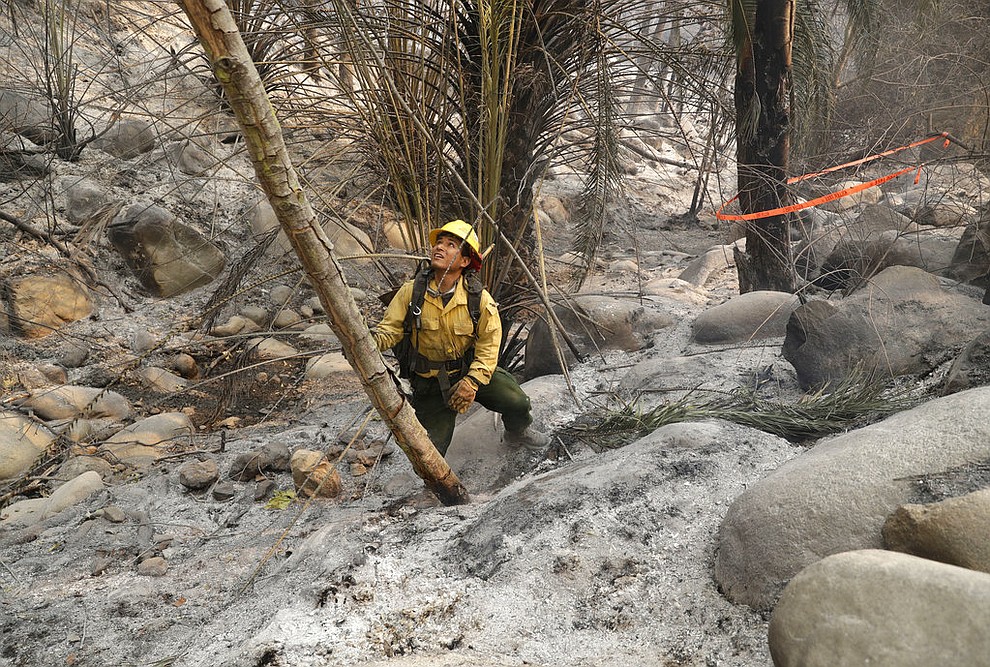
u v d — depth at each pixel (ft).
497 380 12.60
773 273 18.37
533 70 14.90
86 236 22.08
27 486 14.51
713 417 12.37
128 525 12.75
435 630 8.41
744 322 16.42
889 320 13.24
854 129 21.56
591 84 15.97
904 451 7.97
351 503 13.10
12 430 15.71
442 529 10.51
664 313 18.24
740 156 18.22
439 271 11.51
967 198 18.08
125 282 22.45
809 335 13.55
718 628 7.84
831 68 18.79
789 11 17.04
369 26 14.33
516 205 15.06
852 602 5.83
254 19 16.47
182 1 6.64
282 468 14.52
